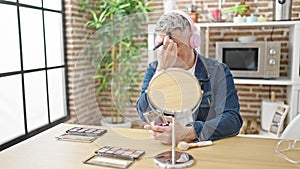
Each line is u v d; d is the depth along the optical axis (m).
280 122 2.47
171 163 1.04
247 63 2.67
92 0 3.52
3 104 2.42
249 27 3.00
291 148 1.20
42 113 2.95
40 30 2.88
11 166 1.07
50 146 1.27
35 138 1.38
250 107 3.09
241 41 2.90
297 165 1.03
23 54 2.65
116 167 1.04
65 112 3.27
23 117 2.62
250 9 3.02
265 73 2.63
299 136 1.38
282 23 2.49
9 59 2.47
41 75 2.91
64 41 3.19
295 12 2.84
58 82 3.22
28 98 2.74
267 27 2.97
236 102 1.38
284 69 2.96
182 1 3.16
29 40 2.73
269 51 2.61
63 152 1.20
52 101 3.13
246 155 1.13
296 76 2.49
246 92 3.08
